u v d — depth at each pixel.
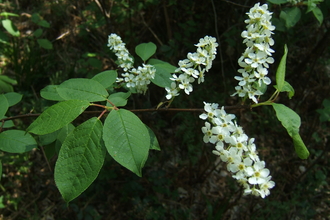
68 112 1.14
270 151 4.21
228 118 1.30
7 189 3.48
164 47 3.63
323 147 4.24
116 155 1.06
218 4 4.30
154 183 3.57
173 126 4.22
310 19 4.37
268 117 4.39
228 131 1.26
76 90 1.31
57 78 4.30
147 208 3.45
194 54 1.48
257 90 1.43
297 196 3.73
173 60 4.12
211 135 1.31
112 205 3.50
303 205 3.66
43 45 4.11
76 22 4.82
